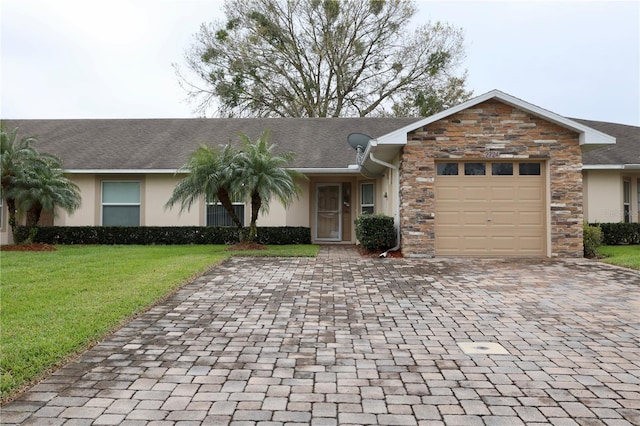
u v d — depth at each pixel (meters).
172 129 18.00
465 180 10.84
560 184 10.58
